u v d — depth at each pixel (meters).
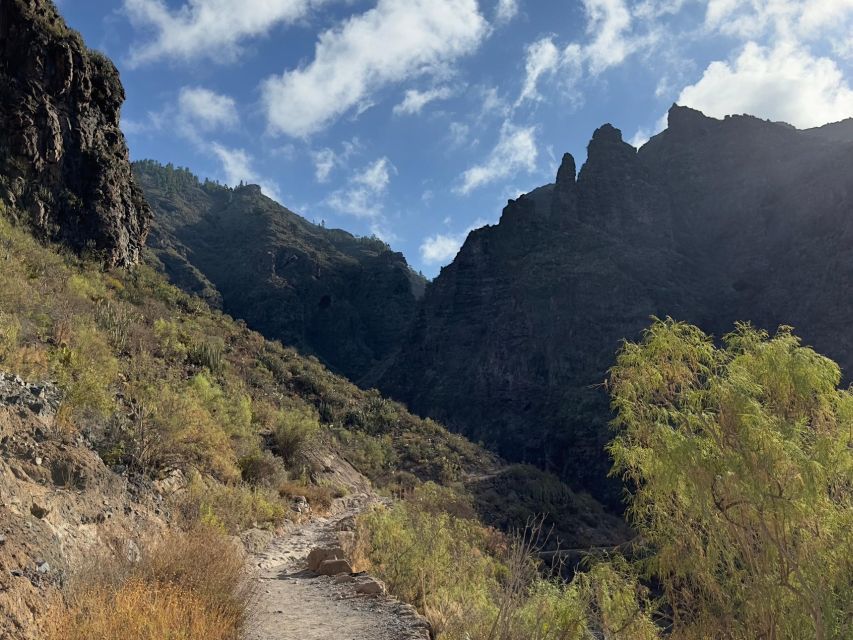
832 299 115.81
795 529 4.20
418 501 20.75
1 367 8.72
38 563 4.94
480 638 6.18
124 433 10.64
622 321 134.62
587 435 112.62
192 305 46.12
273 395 36.44
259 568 10.22
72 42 38.09
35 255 23.00
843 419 4.42
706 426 4.45
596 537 57.09
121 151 44.53
